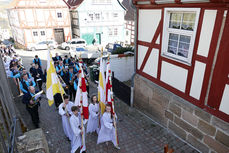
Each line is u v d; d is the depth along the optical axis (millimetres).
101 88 5422
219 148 4363
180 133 5461
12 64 9930
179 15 4836
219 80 4008
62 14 24594
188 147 5117
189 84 4812
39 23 23594
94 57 14086
